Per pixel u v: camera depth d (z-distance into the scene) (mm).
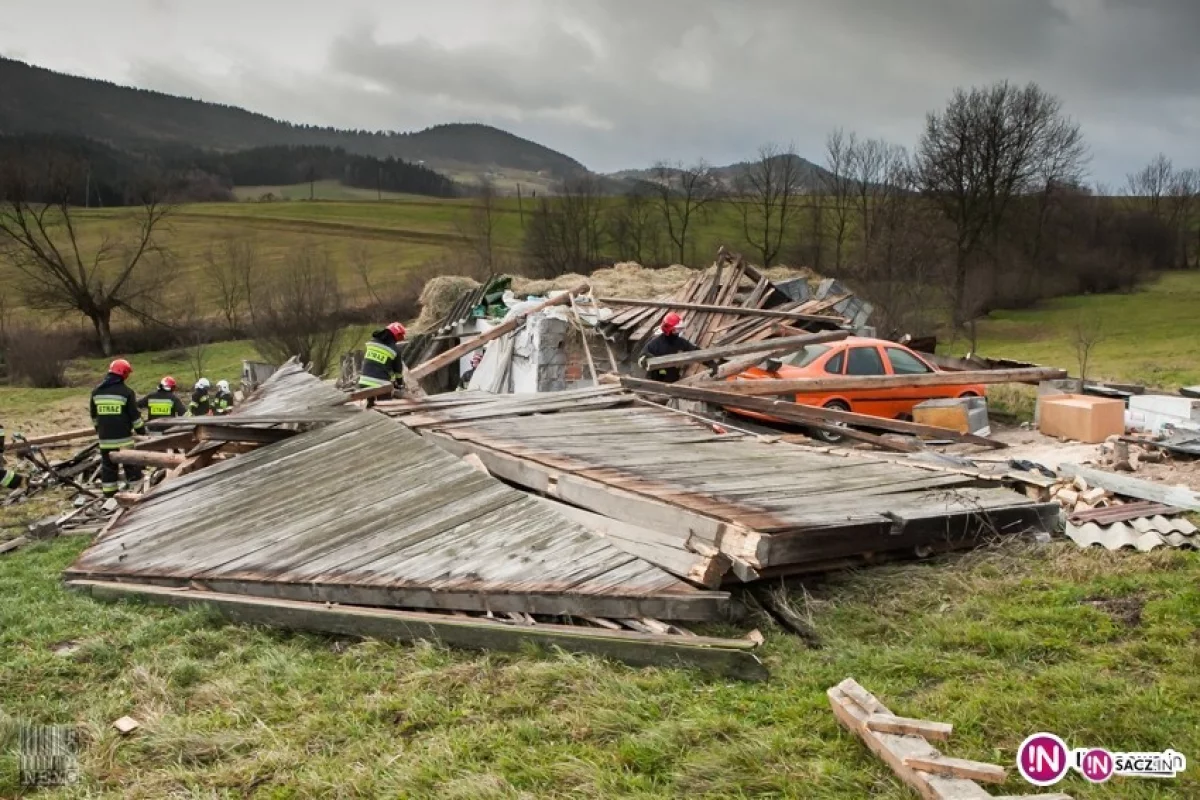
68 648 5605
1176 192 58781
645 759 3684
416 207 81250
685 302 18094
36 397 32438
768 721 3943
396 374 10852
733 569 5168
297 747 4055
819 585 5629
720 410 12781
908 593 5406
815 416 10398
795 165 55344
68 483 13812
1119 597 5125
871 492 6332
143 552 7227
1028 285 48219
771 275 26312
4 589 7254
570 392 10625
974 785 3154
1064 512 6738
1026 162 45719
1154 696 3906
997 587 5430
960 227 46531
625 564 5320
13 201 44844
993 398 15586
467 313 21375
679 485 6340
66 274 44250
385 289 49250
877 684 4230
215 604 5953
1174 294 49156
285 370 18312
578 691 4332
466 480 7094
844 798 3293
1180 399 10805
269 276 51438
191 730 4270
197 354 40156
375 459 8203
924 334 32844
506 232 64625
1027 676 4227
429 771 3715
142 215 51938
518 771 3684
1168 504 7074
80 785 3861
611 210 58906
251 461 9156
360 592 5582
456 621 5105
